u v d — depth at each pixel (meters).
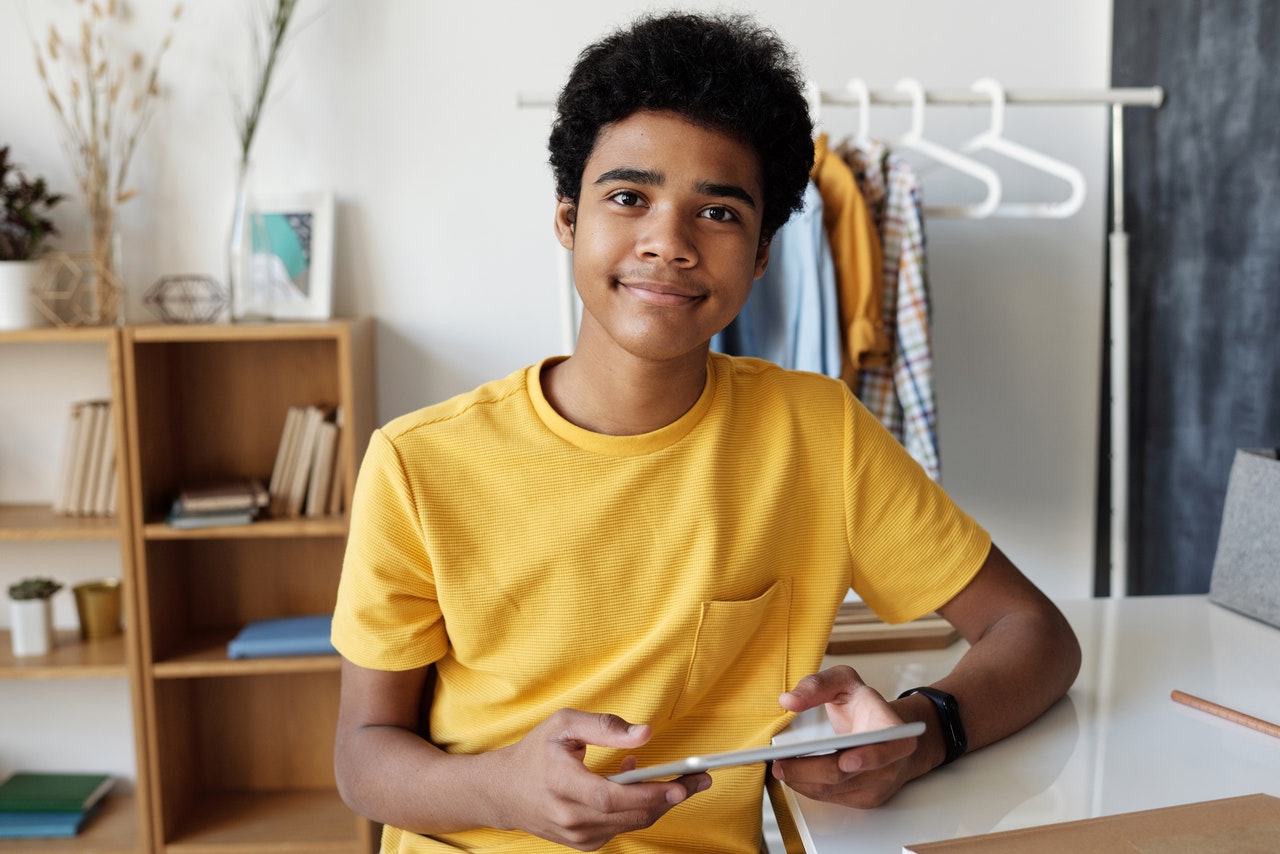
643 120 0.85
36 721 2.38
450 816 0.87
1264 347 1.74
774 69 0.89
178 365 2.29
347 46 2.25
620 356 0.91
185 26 2.24
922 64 2.30
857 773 0.78
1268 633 1.18
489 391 0.98
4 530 2.06
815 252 1.79
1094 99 1.99
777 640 1.00
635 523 0.94
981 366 2.38
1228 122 1.83
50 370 2.31
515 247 2.32
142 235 2.28
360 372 2.17
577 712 0.79
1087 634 1.18
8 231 2.12
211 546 2.36
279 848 2.14
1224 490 1.86
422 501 0.93
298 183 2.28
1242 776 0.83
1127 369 2.14
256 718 2.41
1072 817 0.77
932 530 1.03
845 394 1.04
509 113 2.28
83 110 2.23
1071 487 2.42
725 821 0.96
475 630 0.94
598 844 0.77
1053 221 2.35
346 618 0.96
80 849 2.12
